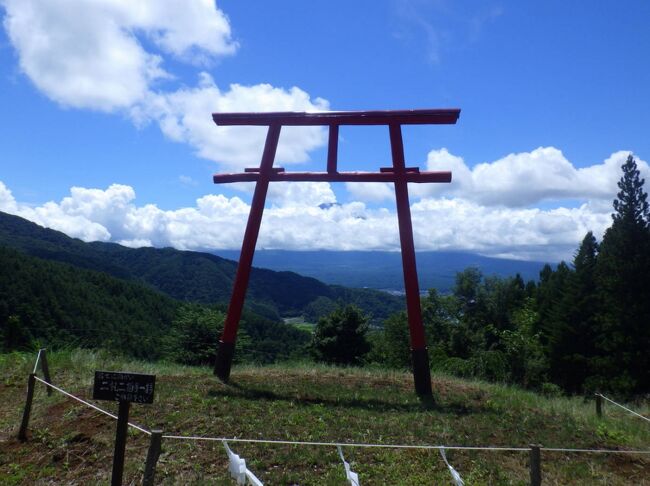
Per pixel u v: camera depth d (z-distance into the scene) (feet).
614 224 101.55
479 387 37.99
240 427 25.50
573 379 115.24
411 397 33.30
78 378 34.01
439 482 21.72
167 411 26.89
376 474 21.94
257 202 36.22
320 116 35.60
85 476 21.56
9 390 31.76
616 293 96.07
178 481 20.70
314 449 23.58
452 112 34.32
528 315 138.92
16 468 22.43
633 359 90.79
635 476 24.09
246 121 36.50
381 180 35.58
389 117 35.09
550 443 26.45
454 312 142.61
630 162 99.45
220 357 35.14
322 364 45.98
